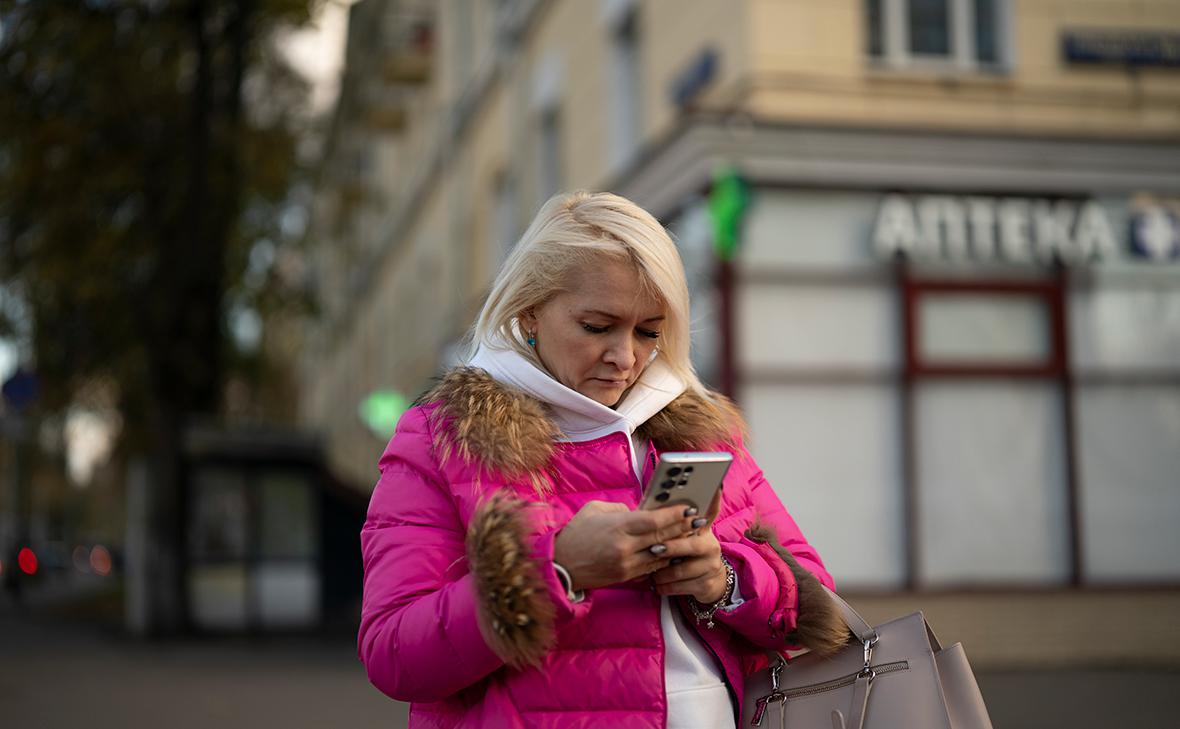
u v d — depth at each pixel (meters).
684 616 2.02
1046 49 10.67
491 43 18.39
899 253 10.34
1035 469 10.50
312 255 16.98
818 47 10.20
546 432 1.95
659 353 2.10
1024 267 10.59
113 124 15.21
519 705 1.91
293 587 15.97
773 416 10.12
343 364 35.03
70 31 14.62
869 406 10.30
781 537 2.21
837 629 2.06
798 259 10.20
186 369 15.18
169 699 8.94
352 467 29.67
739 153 10.02
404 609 1.91
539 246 2.00
